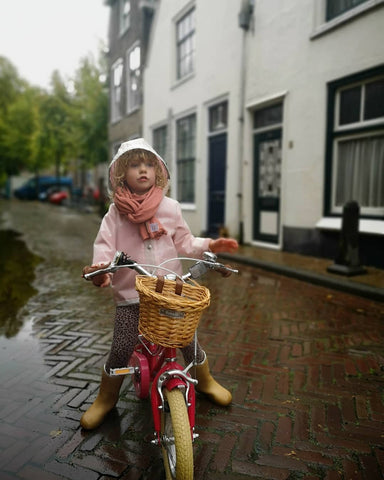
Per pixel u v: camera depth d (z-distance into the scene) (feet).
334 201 19.90
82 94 55.57
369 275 16.10
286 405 7.48
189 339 5.15
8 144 90.27
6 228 39.14
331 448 6.28
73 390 7.96
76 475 5.64
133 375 6.79
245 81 24.64
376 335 10.81
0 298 14.65
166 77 34.68
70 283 17.06
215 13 27.07
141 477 5.64
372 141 17.99
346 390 8.02
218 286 16.16
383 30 16.52
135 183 6.22
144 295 4.95
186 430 4.94
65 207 74.08
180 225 6.69
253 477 5.65
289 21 20.99
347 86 18.51
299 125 20.88
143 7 38.60
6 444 6.30
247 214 25.52
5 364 9.12
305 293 14.93
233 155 26.25
